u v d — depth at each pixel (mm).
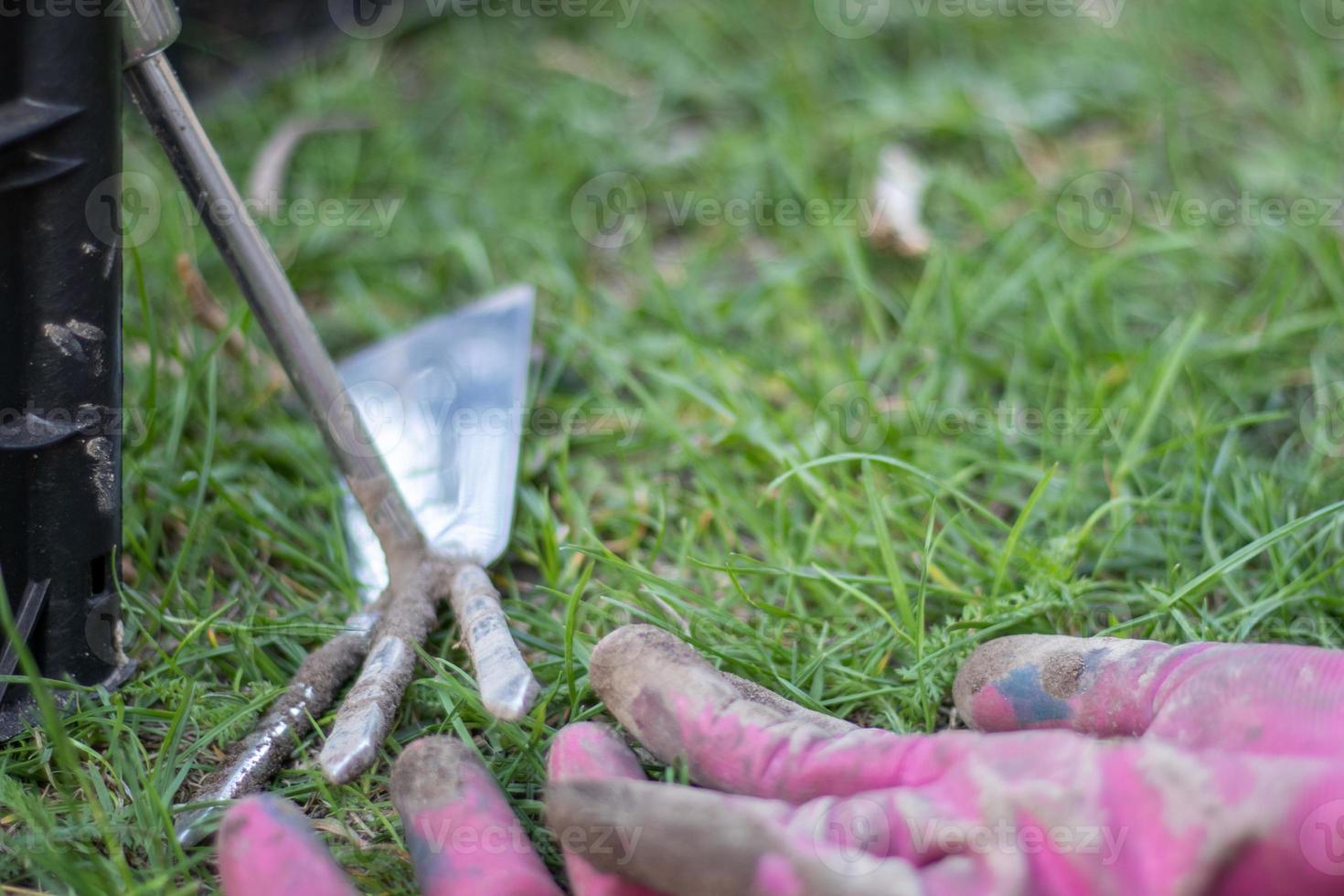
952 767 604
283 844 604
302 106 1014
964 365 833
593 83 1092
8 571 654
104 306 640
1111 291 873
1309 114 1026
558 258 895
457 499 748
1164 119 1004
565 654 670
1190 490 764
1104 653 641
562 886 628
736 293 879
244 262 675
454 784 622
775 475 784
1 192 617
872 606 702
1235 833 567
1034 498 704
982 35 1148
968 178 986
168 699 678
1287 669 606
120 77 626
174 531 748
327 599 726
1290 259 869
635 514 759
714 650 686
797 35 1146
